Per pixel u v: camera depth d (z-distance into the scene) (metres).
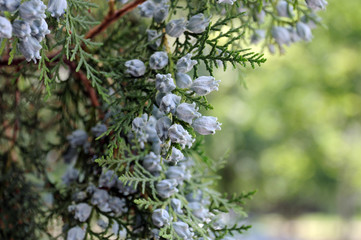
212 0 0.51
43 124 0.67
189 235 0.48
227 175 4.28
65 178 0.59
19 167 0.63
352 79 3.65
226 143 3.73
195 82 0.46
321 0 0.51
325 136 3.87
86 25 0.52
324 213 7.00
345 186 4.18
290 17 0.60
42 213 0.61
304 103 3.80
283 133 4.17
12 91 0.63
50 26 0.49
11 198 0.62
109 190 0.54
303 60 3.68
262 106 3.87
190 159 0.57
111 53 0.61
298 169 4.23
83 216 0.53
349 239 4.30
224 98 3.55
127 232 0.53
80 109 0.66
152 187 0.50
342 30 3.34
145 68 0.50
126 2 0.55
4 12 0.41
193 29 0.50
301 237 5.83
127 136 0.53
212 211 0.54
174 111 0.44
